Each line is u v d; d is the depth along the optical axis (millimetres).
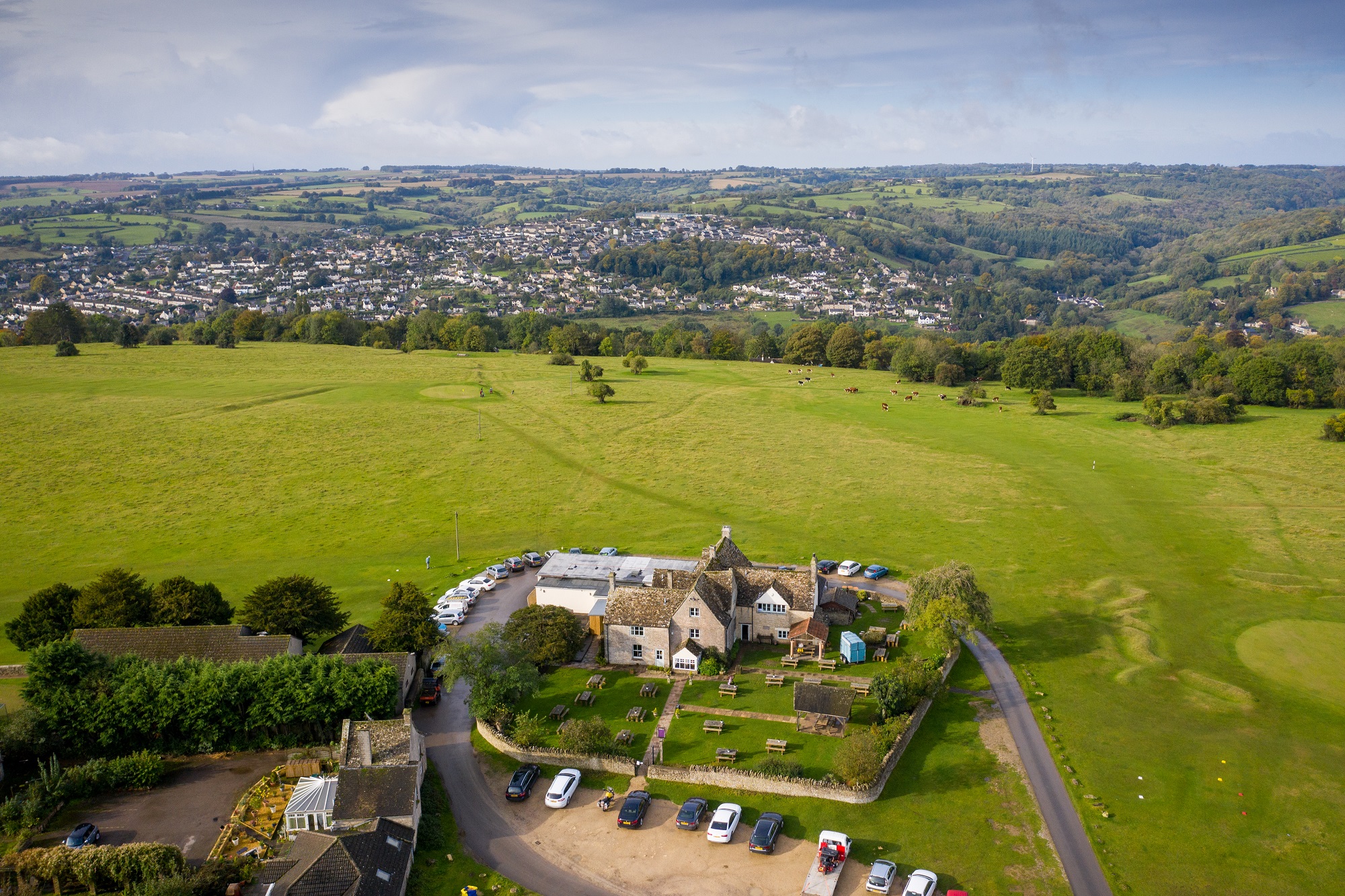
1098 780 74562
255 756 77875
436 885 62188
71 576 123375
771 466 177500
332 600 98438
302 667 80312
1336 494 153875
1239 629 104438
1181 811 70438
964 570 99312
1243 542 132125
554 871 63938
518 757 78250
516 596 114625
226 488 163375
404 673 86875
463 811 71062
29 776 73625
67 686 77625
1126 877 62750
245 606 96938
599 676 91938
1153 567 123875
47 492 159250
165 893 56938
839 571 121812
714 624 94062
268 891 57250
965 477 169375
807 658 96188
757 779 72750
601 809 70938
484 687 83000
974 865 63938
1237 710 86125
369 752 70375
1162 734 82000
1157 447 188875
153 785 73125
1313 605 110688
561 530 141250
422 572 124375
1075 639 102500
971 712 85875
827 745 79438
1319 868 63656
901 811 70438
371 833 61688
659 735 81562
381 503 155875
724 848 66125
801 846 66375
